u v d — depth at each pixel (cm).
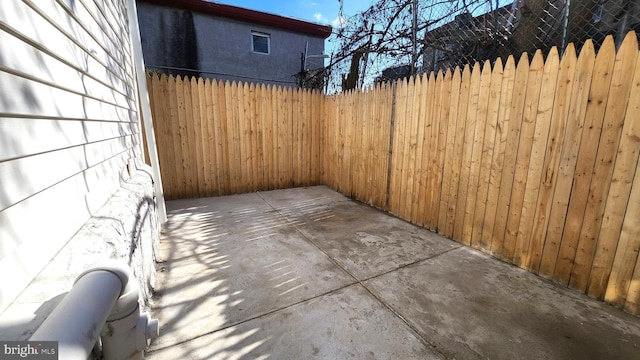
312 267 269
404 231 360
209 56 790
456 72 313
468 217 316
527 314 206
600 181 216
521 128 261
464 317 202
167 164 474
